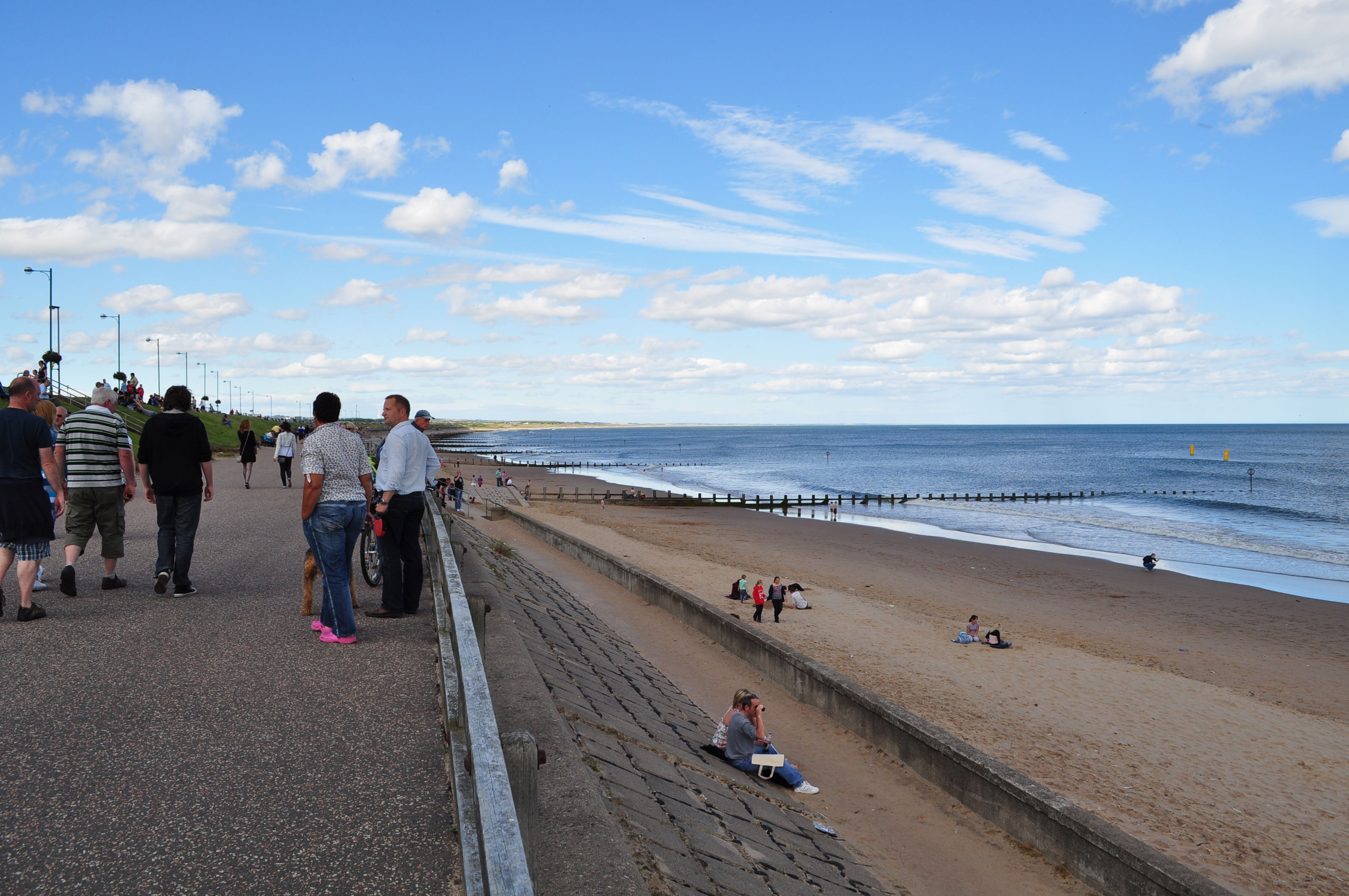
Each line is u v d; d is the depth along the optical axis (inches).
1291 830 378.9
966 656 690.8
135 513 557.3
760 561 1263.5
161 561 298.7
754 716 345.1
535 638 358.6
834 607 896.9
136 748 163.6
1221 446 7647.6
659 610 678.5
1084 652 740.7
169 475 293.3
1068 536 1774.1
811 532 1715.1
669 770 270.7
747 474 4434.1
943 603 977.5
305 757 161.8
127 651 229.0
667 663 535.8
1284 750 491.5
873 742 402.0
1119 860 272.2
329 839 130.3
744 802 287.0
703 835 223.3
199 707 187.6
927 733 366.0
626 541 1403.8
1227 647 793.6
